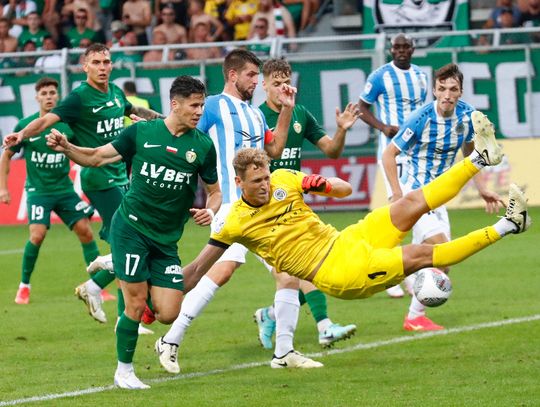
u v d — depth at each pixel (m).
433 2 47.78
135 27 50.94
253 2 50.00
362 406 15.78
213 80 44.69
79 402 16.52
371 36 43.41
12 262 34.66
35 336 22.59
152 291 17.80
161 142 17.44
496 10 47.34
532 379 17.31
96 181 24.41
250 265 33.22
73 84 45.06
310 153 44.62
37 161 27.11
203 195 45.19
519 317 23.16
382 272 16.95
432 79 43.59
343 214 43.38
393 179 22.94
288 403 16.08
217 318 24.38
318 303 20.41
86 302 22.72
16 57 47.47
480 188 22.45
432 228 22.62
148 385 17.69
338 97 44.38
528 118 43.38
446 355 19.52
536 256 32.56
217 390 17.16
